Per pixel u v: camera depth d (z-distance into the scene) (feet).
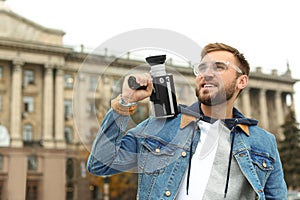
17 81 168.25
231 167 6.75
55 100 173.47
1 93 167.32
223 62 6.80
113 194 119.65
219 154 6.70
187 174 6.58
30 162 139.64
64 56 176.14
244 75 7.04
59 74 174.50
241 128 7.02
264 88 216.74
